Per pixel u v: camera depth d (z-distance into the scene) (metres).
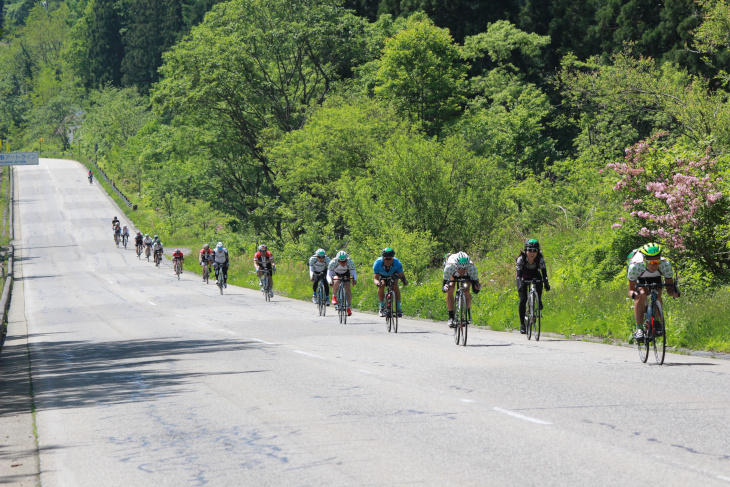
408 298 35.59
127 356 23.28
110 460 10.42
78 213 144.00
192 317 36.88
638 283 17.89
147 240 90.00
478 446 10.14
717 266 28.06
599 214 33.34
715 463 8.96
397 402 13.49
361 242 48.16
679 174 27.92
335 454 10.04
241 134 98.31
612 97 53.88
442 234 47.44
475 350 21.02
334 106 75.75
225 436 11.45
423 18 90.44
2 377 20.77
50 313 44.34
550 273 34.75
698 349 20.20
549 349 20.88
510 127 80.38
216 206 113.31
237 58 88.88
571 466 9.02
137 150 167.12
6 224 130.62
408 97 83.25
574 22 98.56
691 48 77.44
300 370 18.11
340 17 94.50
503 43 91.69
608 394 13.55
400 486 8.51
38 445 11.69
